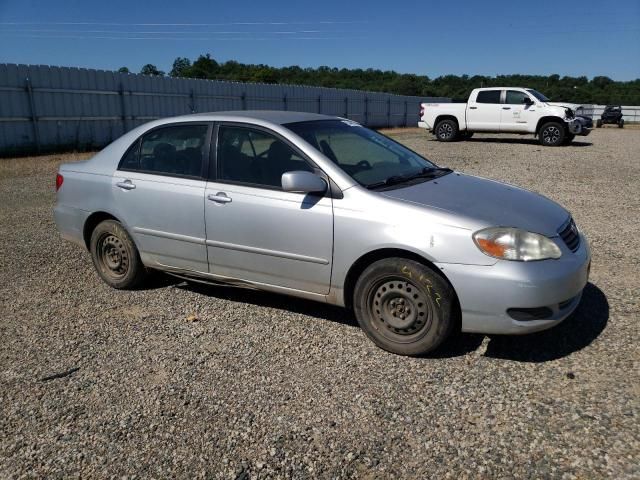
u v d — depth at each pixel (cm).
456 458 279
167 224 478
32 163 1590
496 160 1475
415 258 375
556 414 311
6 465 287
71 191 543
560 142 1912
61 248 682
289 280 425
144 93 2327
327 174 405
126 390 353
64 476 278
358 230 386
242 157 446
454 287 360
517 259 352
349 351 395
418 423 309
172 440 302
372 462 279
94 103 2130
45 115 1956
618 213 812
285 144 427
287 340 415
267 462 282
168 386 355
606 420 303
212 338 422
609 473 263
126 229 509
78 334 436
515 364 368
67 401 343
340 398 336
